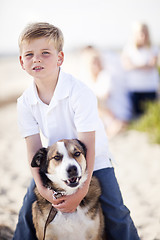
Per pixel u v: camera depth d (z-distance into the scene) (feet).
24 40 7.73
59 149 7.72
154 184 14.88
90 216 8.19
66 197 7.66
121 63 25.75
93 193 8.45
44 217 8.22
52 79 8.00
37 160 7.97
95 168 8.71
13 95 39.40
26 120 8.60
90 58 24.90
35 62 7.70
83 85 8.13
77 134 8.57
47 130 8.43
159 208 12.42
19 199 13.89
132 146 20.66
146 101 24.95
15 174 17.16
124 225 8.60
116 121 24.52
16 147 22.27
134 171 16.71
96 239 8.36
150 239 10.20
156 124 22.88
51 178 7.96
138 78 24.67
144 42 24.14
